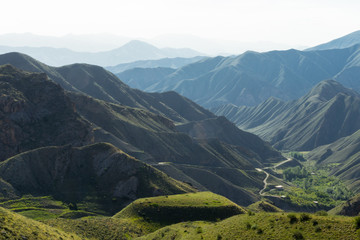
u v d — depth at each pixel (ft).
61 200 509.35
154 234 292.20
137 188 539.29
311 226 176.24
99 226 325.21
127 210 390.01
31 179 529.86
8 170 522.88
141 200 408.26
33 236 192.54
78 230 303.89
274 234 181.16
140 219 364.99
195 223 324.39
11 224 192.95
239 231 201.26
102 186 551.59
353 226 163.12
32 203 479.82
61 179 549.54
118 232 320.70
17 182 511.81
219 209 391.86
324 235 164.45
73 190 535.19
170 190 548.72
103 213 492.13
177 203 399.03
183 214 378.94
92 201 518.78
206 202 411.13
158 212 379.55
